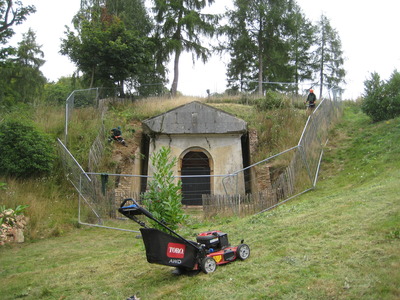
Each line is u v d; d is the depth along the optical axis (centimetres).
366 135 1950
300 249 677
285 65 3525
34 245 1170
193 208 1645
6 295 690
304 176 1561
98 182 1430
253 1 3262
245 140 2111
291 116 2116
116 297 595
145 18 3166
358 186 1370
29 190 1519
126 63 2591
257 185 1708
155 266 743
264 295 506
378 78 2162
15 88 3638
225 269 636
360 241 652
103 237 1234
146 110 2262
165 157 804
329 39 3834
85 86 2886
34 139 1630
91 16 2972
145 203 767
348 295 467
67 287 686
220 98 2566
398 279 476
